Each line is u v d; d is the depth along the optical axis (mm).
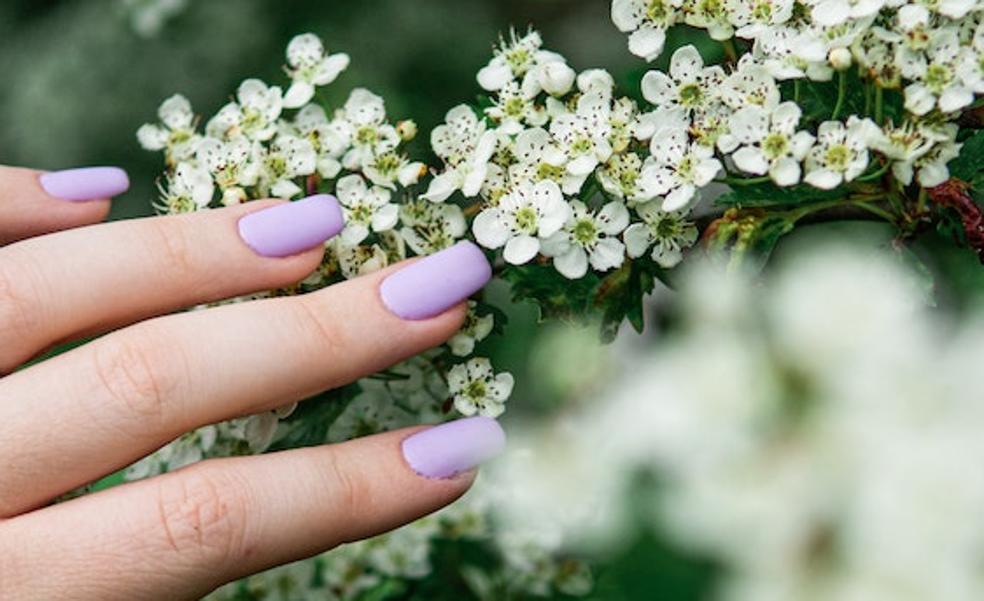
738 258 283
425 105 778
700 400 185
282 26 837
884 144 271
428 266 290
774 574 174
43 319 298
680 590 200
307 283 310
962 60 274
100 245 300
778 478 178
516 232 287
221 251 299
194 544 285
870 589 170
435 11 819
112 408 287
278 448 311
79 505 288
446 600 350
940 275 291
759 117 279
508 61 310
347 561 350
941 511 170
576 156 289
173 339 289
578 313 293
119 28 846
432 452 292
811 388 184
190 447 316
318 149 310
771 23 289
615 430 193
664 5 297
